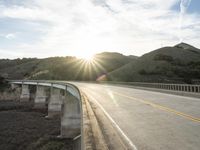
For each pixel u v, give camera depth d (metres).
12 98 105.25
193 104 19.44
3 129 43.56
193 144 8.30
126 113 15.83
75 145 28.34
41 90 80.31
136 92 36.81
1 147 33.97
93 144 7.50
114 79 113.50
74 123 36.00
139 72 107.94
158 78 94.62
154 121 12.72
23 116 58.00
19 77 193.50
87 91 40.09
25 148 33.28
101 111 16.89
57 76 172.00
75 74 171.50
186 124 11.65
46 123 48.69
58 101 57.88
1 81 126.31
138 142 8.79
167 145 8.28
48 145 32.47
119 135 9.91
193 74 94.94
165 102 21.42
